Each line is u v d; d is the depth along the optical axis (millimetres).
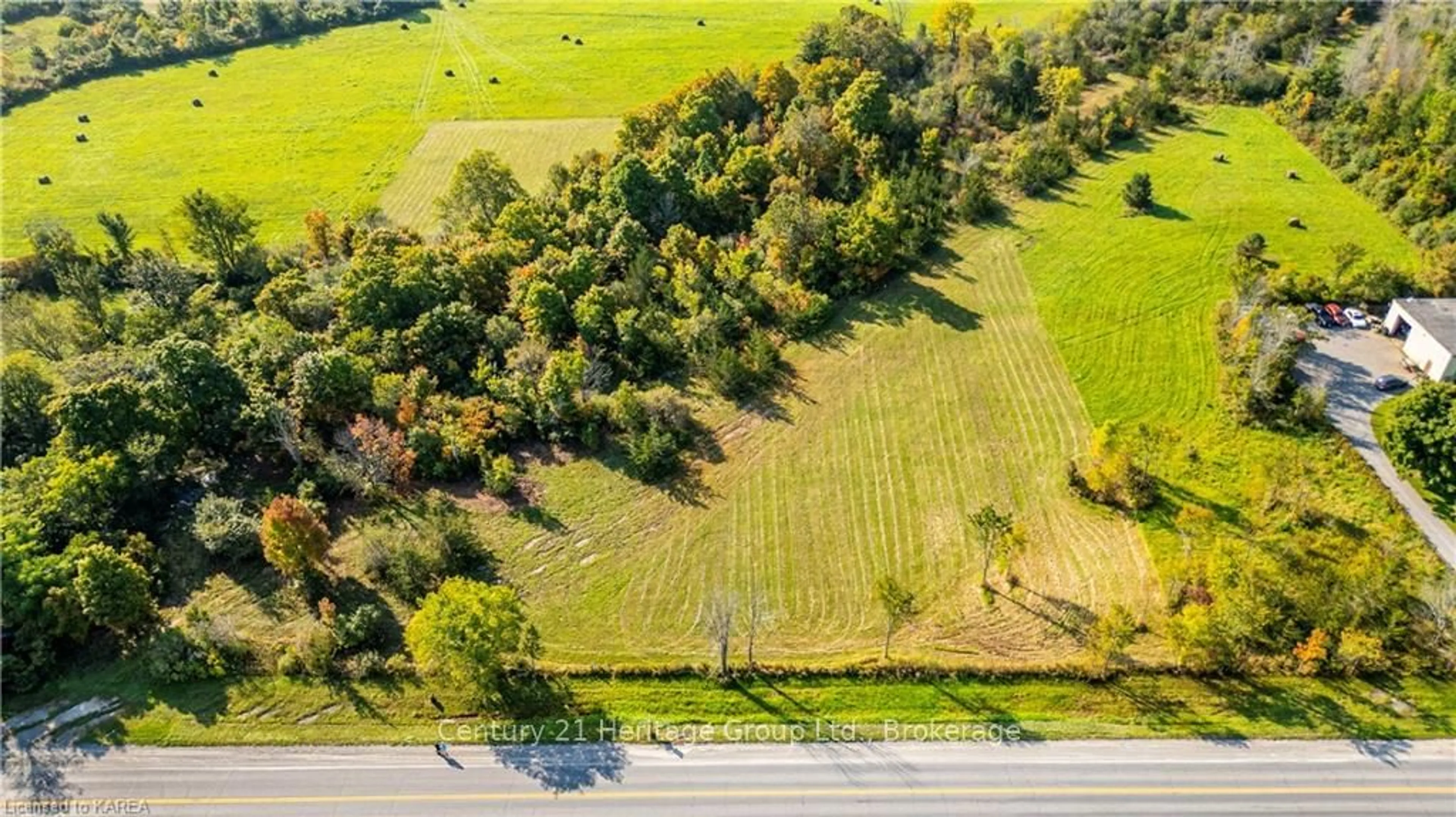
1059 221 97000
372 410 69812
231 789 46469
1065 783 45812
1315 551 56219
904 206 94625
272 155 126938
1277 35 127375
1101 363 75500
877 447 68375
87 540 55375
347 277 79000
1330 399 69188
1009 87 118750
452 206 100062
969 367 76188
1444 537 57188
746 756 47719
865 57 123312
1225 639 49531
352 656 52781
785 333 81438
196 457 67688
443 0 193000
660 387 75625
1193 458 64625
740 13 176125
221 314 85625
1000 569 56625
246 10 170000
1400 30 118812
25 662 51125
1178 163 107188
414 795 46156
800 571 58406
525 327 78375
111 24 160875
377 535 60062
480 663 47531
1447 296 79500
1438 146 94250
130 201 114750
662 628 54875
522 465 68250
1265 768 45906
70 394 60844
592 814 45250
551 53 161875
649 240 90562
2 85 140750
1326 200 98312
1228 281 84812
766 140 108000
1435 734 46938
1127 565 57031
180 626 54969
